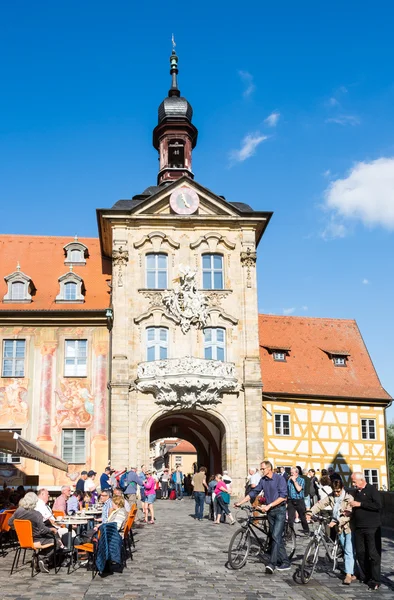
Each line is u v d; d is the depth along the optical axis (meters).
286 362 45.94
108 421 37.34
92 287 41.28
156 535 21.97
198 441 48.25
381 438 44.75
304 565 14.07
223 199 40.72
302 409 43.50
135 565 16.20
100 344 38.44
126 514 16.31
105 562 14.88
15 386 37.47
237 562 15.74
